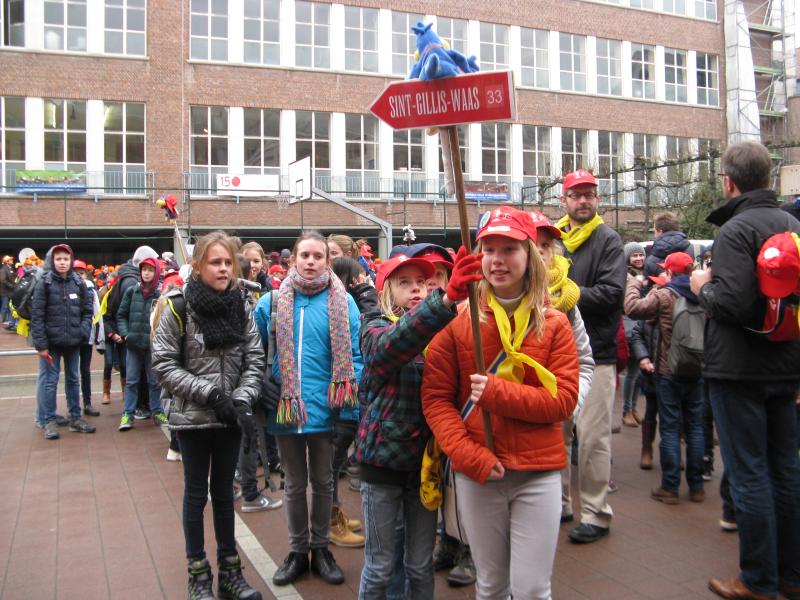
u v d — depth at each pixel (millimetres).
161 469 6242
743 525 3555
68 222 25203
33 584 3930
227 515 3742
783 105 39188
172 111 26453
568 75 32312
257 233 27438
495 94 2486
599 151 32719
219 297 3598
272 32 27812
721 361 3541
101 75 25766
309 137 28344
